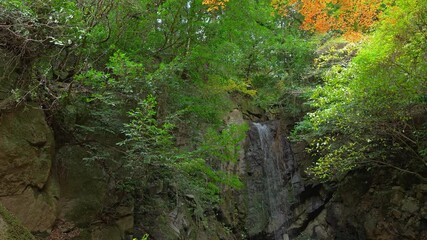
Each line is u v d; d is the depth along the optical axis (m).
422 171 10.46
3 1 5.00
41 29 5.71
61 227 6.30
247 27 9.10
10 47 5.82
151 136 6.38
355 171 12.62
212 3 7.67
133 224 7.87
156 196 8.84
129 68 6.16
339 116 9.76
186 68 8.30
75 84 6.52
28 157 5.84
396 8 7.41
